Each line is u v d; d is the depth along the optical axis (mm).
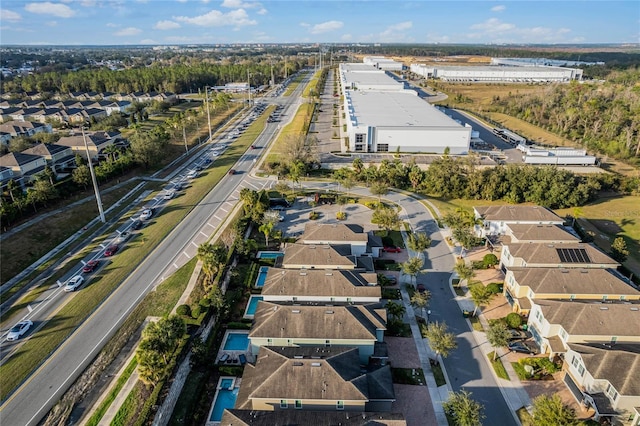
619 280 52750
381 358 46250
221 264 60344
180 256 68125
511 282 57031
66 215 81062
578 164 116062
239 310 56375
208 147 133375
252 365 43562
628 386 38031
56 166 105625
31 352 47719
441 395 43375
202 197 92875
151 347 40812
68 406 40938
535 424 37031
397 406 41969
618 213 87438
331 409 38562
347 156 120562
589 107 149000
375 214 77062
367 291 52844
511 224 70812
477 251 71375
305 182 102875
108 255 68312
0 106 180625
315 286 53312
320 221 81562
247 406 38750
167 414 40125
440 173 95125
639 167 115812
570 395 43156
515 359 48281
